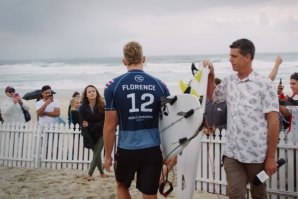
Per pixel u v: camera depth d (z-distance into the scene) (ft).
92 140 18.61
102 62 250.16
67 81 130.11
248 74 9.68
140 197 15.80
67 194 16.40
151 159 9.02
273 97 9.16
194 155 10.93
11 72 169.99
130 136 9.00
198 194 16.43
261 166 9.48
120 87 8.98
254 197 10.17
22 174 20.44
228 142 9.87
